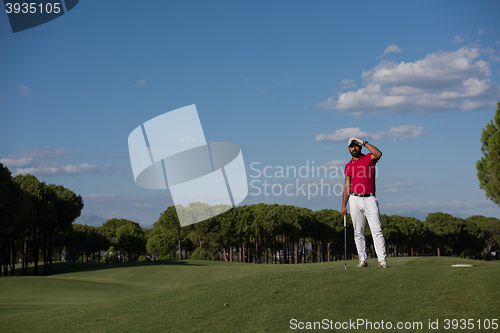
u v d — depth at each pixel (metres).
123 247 78.44
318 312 5.91
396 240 79.12
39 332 6.79
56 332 6.66
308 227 62.91
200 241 64.81
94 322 7.04
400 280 7.03
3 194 31.02
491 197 20.20
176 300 7.87
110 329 6.38
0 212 31.50
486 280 6.53
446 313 5.32
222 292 7.92
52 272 49.31
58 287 21.56
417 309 5.57
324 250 81.69
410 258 30.61
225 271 31.86
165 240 67.56
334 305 6.11
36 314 8.85
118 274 31.02
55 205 43.38
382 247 8.38
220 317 6.26
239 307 6.68
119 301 9.12
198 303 7.29
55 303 15.14
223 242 61.38
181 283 26.53
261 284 8.16
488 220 109.81
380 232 8.39
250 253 78.75
